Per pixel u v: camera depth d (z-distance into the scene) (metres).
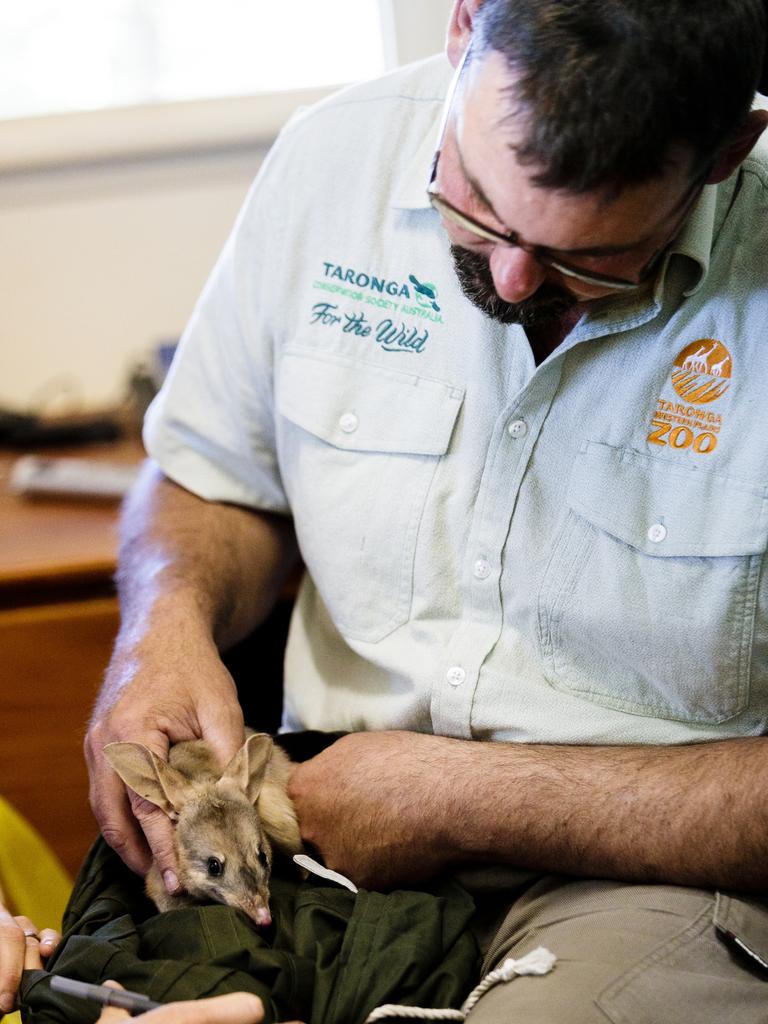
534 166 1.27
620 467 1.62
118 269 3.27
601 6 1.24
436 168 1.46
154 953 1.49
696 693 1.62
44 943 1.67
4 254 3.22
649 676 1.64
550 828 1.56
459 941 1.53
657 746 1.62
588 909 1.55
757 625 1.57
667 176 1.28
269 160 1.91
